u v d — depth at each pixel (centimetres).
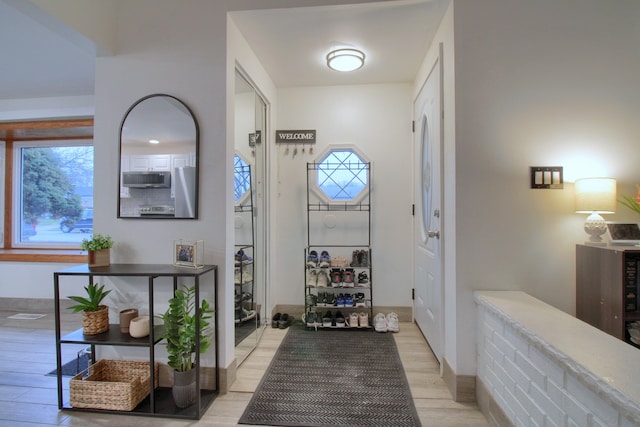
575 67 182
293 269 331
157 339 178
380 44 242
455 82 186
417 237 300
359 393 194
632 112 181
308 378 211
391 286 322
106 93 207
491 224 185
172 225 201
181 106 201
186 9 201
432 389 198
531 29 183
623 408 81
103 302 206
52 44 255
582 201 172
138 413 172
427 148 259
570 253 183
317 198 327
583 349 109
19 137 394
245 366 229
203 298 198
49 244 396
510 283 185
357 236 324
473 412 176
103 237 200
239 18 207
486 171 186
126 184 204
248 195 260
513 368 144
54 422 167
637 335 148
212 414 174
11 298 365
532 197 184
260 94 280
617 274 152
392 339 275
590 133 182
